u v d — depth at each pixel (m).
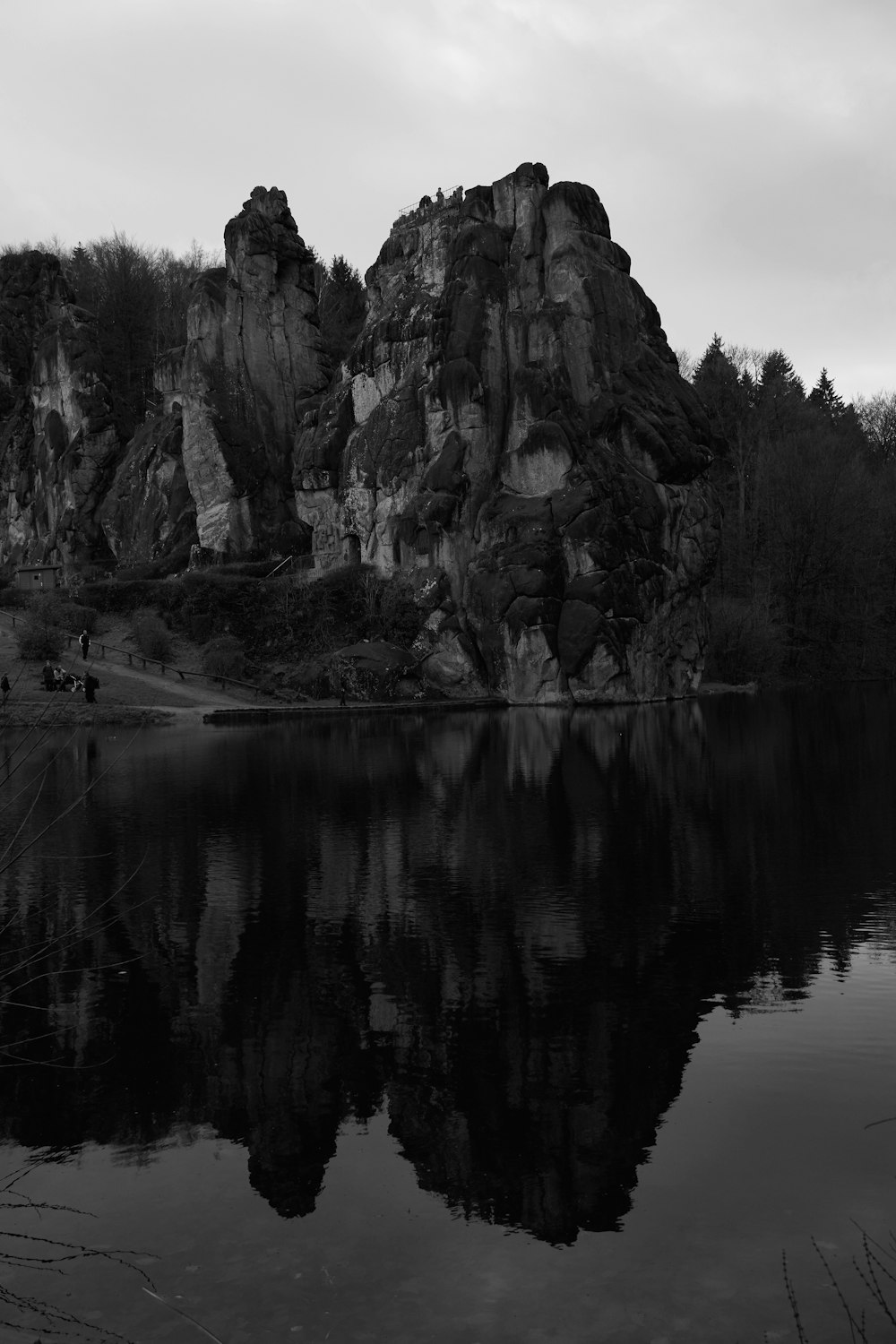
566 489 64.00
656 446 66.56
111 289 102.44
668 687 67.50
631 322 69.25
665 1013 11.55
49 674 48.84
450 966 13.28
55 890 17.30
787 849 20.16
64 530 88.00
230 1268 7.02
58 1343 6.19
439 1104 9.49
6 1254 7.21
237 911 15.88
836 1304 6.54
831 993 12.12
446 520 66.56
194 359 78.56
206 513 77.88
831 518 86.94
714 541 70.12
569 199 68.62
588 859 19.36
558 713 57.19
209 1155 8.64
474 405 66.94
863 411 127.62
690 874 18.09
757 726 46.53
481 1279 6.87
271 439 80.19
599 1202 7.78
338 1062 10.41
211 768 32.84
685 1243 7.27
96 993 12.48
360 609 68.62
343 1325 6.40
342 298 109.38
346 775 31.03
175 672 61.94
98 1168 8.44
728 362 114.50
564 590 63.09
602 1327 6.36
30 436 95.38
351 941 14.38
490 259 68.62
